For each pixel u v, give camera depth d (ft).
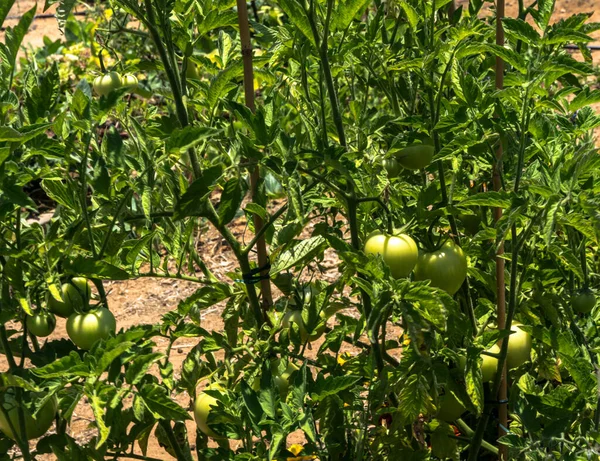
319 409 4.22
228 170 3.93
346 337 4.98
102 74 5.06
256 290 4.86
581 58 14.80
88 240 4.14
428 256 3.98
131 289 9.61
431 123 4.33
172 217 3.97
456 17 5.27
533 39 3.71
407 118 4.27
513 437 3.96
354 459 4.47
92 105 3.67
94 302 8.90
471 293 5.13
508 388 4.70
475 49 4.01
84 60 12.85
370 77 5.36
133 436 4.22
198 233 6.91
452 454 4.42
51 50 13.34
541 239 4.09
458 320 4.02
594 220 3.51
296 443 6.46
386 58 4.88
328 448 4.23
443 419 4.42
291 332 4.29
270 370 3.94
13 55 3.71
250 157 3.86
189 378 4.19
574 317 4.72
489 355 4.02
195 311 4.41
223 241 10.10
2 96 3.73
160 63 4.87
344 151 3.93
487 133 4.04
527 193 4.05
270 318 4.26
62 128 3.81
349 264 3.71
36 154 3.76
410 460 4.36
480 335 4.10
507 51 3.76
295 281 4.59
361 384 4.76
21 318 4.07
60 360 3.47
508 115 4.05
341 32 4.79
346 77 5.97
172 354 8.01
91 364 3.51
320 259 5.02
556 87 6.75
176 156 4.20
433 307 3.58
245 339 5.15
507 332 3.93
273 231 4.67
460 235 5.04
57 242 3.88
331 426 4.35
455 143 3.93
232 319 4.50
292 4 3.79
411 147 4.29
